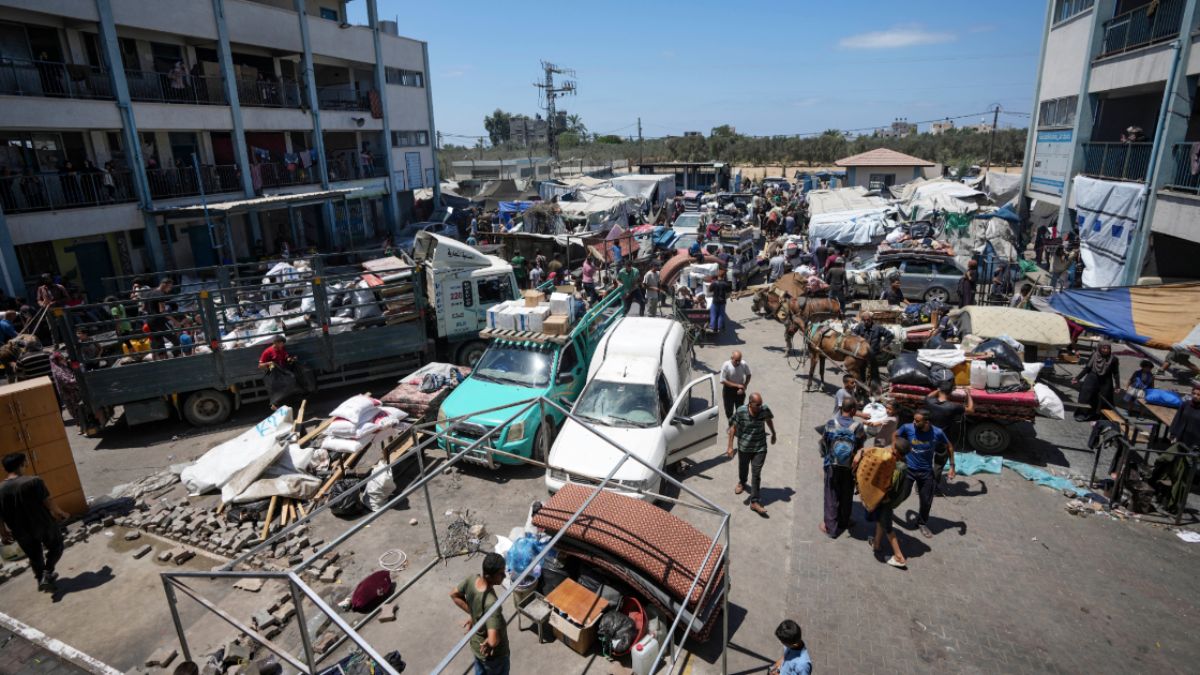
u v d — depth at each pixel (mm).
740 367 10195
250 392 11922
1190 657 6016
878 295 18922
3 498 6789
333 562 7602
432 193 39250
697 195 42906
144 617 6812
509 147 99812
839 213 24500
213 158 24766
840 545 7879
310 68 27875
